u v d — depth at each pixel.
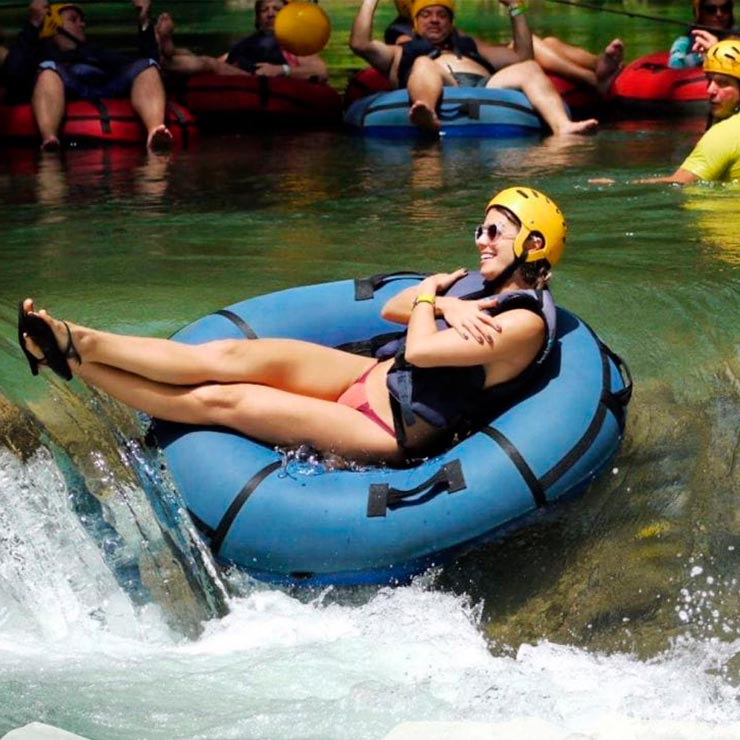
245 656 5.36
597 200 10.18
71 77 13.25
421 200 10.35
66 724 4.75
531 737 4.53
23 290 8.06
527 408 5.73
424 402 5.77
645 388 6.62
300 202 10.40
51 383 6.59
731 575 5.72
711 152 10.58
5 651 5.44
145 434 6.16
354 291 6.59
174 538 5.91
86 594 5.86
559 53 15.30
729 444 6.30
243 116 14.64
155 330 7.29
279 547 5.51
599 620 5.55
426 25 14.23
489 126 13.64
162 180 11.43
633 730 4.74
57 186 11.21
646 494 6.02
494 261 5.87
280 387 6.04
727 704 5.06
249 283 8.10
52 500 6.12
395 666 5.25
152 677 5.17
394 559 5.50
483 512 5.49
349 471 5.85
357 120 14.05
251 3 26.50
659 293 7.71
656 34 21.23
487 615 5.58
